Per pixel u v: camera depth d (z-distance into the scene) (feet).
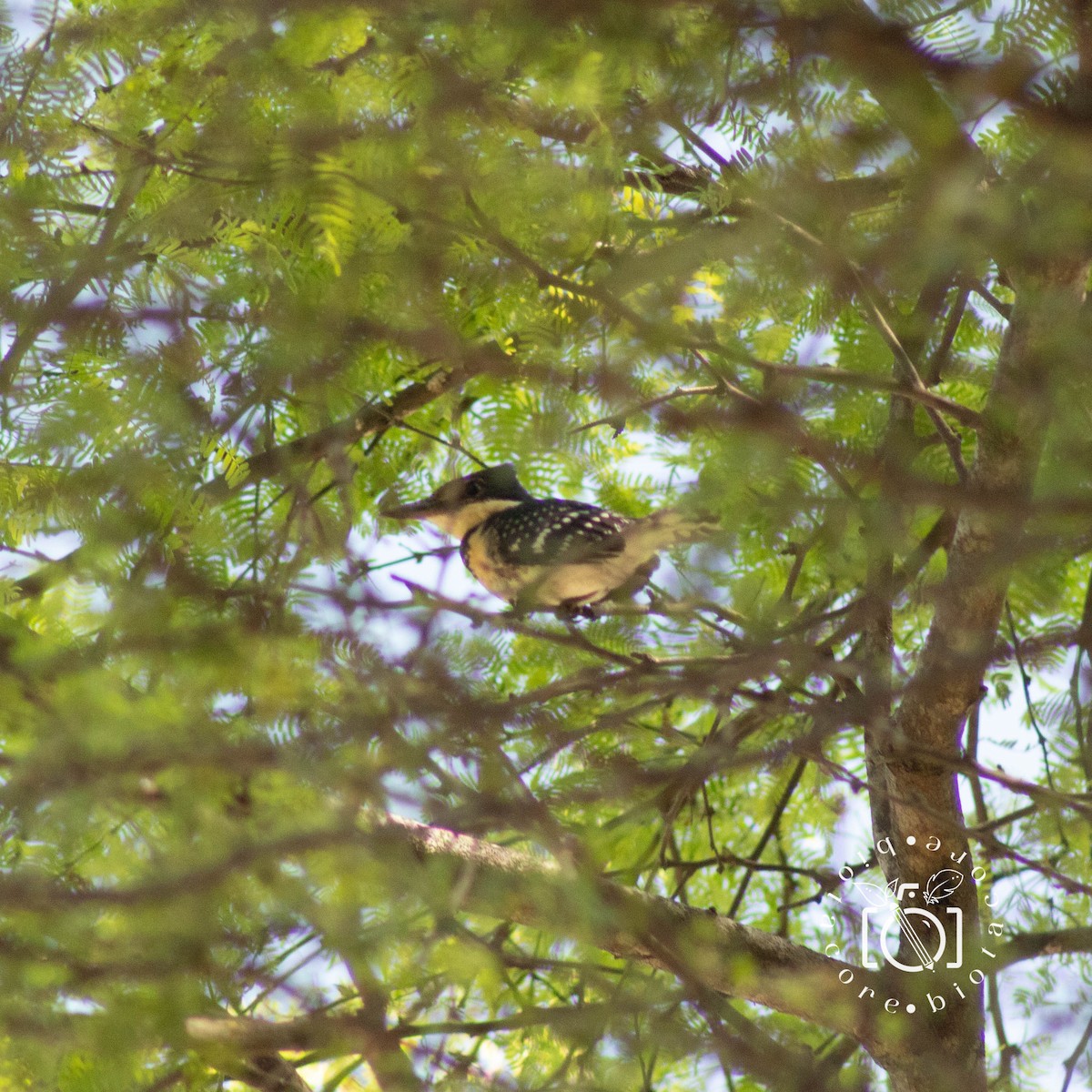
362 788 16.67
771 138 17.29
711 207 22.02
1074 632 23.94
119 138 21.70
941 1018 29.19
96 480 20.03
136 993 16.67
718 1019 21.11
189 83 21.49
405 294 20.90
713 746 24.27
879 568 22.50
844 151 16.05
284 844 16.12
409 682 17.87
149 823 17.62
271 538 23.25
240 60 19.62
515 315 23.02
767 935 29.58
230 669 17.29
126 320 21.77
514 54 17.87
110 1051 16.57
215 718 17.25
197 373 21.76
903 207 16.55
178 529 20.57
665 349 20.11
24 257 21.67
